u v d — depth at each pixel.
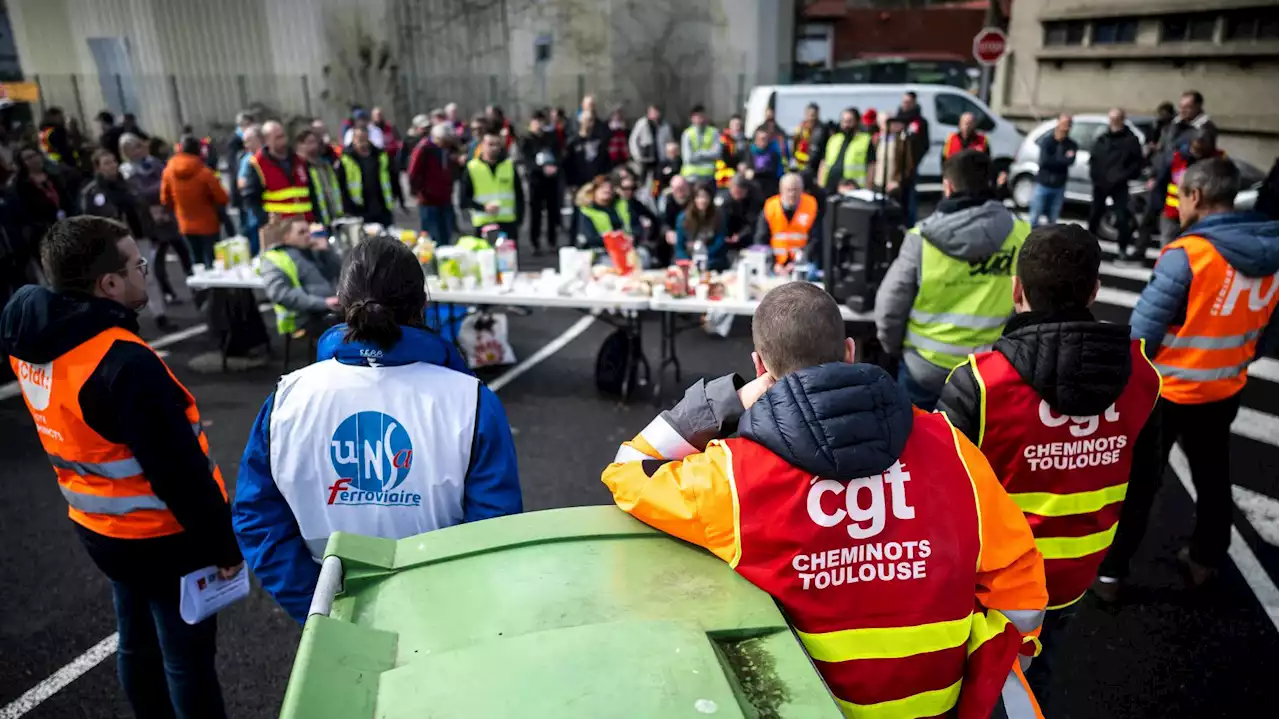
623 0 19.42
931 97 14.05
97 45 18.62
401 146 15.33
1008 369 2.03
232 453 5.21
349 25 19.16
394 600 1.23
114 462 2.21
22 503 4.66
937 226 3.36
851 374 1.34
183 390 2.26
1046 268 2.09
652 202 12.13
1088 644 3.34
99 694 3.15
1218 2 12.88
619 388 5.98
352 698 0.99
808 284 1.56
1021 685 1.53
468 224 12.93
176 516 2.22
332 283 6.19
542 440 5.36
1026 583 1.45
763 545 1.30
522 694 0.99
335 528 1.88
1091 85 15.66
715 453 1.37
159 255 7.97
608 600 1.22
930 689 1.38
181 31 18.62
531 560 1.32
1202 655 3.27
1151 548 4.00
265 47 19.02
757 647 1.15
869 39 25.00
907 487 1.34
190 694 2.47
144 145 9.05
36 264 7.50
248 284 6.22
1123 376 1.98
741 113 19.86
